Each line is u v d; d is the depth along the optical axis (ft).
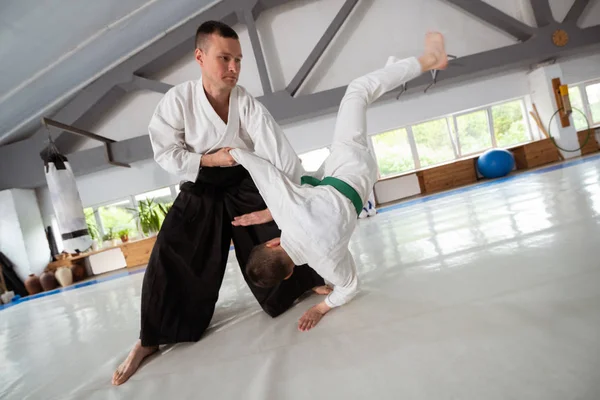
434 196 17.81
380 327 3.79
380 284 5.28
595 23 20.88
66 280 18.79
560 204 7.48
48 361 5.48
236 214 5.30
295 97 18.49
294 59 20.34
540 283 3.83
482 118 21.71
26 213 19.80
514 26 19.21
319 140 20.47
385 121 20.71
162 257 4.71
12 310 13.10
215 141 4.89
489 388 2.47
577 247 4.61
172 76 20.13
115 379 4.07
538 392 2.33
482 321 3.36
